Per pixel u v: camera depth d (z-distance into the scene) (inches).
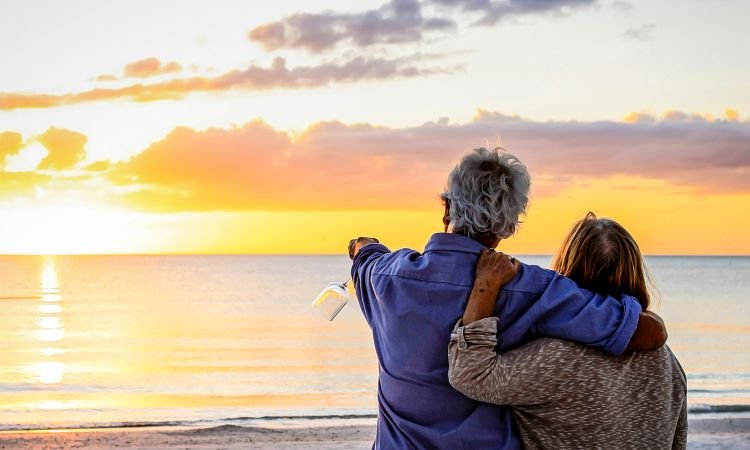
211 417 604.7
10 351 1290.6
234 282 4269.2
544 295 88.4
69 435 425.1
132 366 1091.9
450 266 91.7
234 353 1278.3
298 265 6633.9
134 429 449.4
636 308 88.9
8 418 615.5
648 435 90.0
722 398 739.4
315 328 1739.7
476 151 95.6
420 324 91.4
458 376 86.0
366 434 433.1
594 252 95.7
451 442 89.9
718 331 1697.8
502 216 93.0
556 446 89.7
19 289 3324.3
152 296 2965.1
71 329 1697.8
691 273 5246.1
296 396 807.1
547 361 86.7
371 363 1146.0
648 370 90.8
